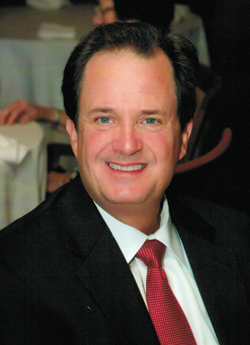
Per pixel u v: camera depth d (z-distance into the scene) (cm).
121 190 88
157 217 106
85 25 285
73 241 93
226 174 257
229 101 346
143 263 100
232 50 404
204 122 210
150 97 85
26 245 91
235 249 115
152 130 88
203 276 106
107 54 85
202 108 208
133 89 84
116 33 86
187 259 110
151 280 96
